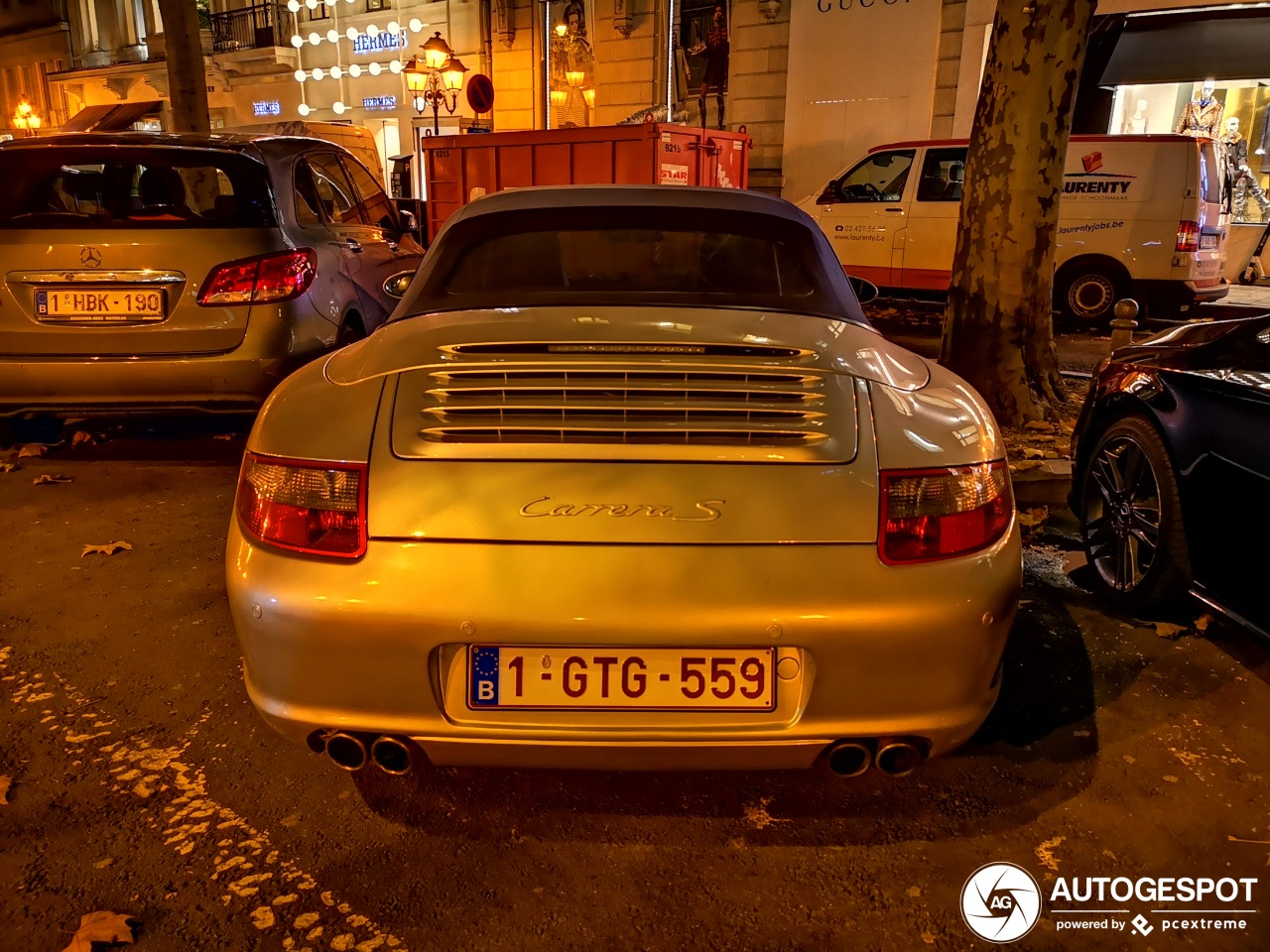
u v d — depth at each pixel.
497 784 2.44
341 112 25.31
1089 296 10.72
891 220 11.46
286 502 1.95
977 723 1.99
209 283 4.57
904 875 2.12
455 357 2.13
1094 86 14.77
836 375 2.09
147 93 28.88
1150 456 3.27
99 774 2.47
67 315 4.56
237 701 2.85
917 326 11.56
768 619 1.83
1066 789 2.43
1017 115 5.66
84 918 1.94
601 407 1.97
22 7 31.89
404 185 20.92
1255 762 2.56
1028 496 4.62
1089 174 10.52
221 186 9.33
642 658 1.86
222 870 2.11
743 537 1.85
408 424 1.98
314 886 2.07
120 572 3.80
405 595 1.84
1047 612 3.47
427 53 17.88
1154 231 10.27
